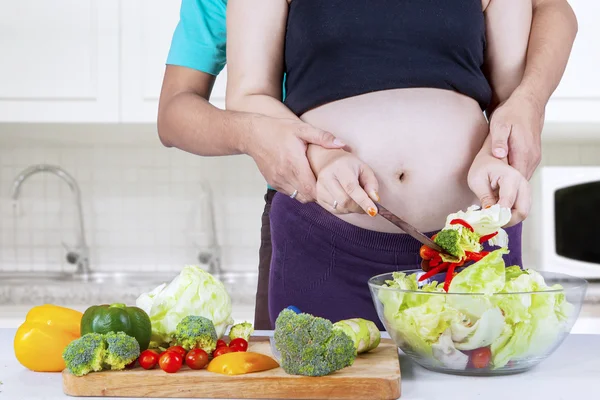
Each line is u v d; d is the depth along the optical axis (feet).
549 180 8.63
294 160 3.49
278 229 4.16
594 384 2.85
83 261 9.95
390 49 3.86
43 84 8.91
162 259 10.20
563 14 4.26
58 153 10.25
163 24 8.91
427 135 3.78
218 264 10.00
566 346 3.49
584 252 8.55
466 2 3.94
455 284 2.96
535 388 2.80
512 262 4.04
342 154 3.41
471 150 3.84
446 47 3.89
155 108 8.93
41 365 3.14
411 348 2.99
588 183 8.55
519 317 2.83
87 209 10.23
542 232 8.68
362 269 3.92
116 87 8.92
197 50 4.48
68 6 8.91
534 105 3.76
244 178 10.24
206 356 2.87
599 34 8.75
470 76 3.95
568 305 2.90
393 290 2.94
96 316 3.05
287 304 4.13
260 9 4.02
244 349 3.13
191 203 10.22
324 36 3.87
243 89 4.03
